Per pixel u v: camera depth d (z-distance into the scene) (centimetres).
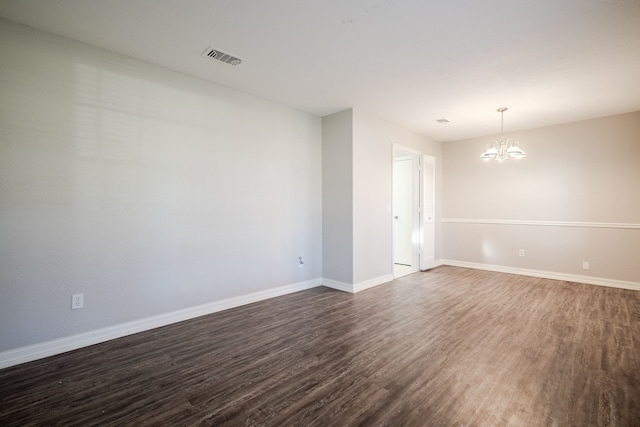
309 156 429
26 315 226
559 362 223
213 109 329
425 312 329
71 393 187
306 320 307
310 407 173
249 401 178
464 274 516
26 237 226
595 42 244
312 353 237
